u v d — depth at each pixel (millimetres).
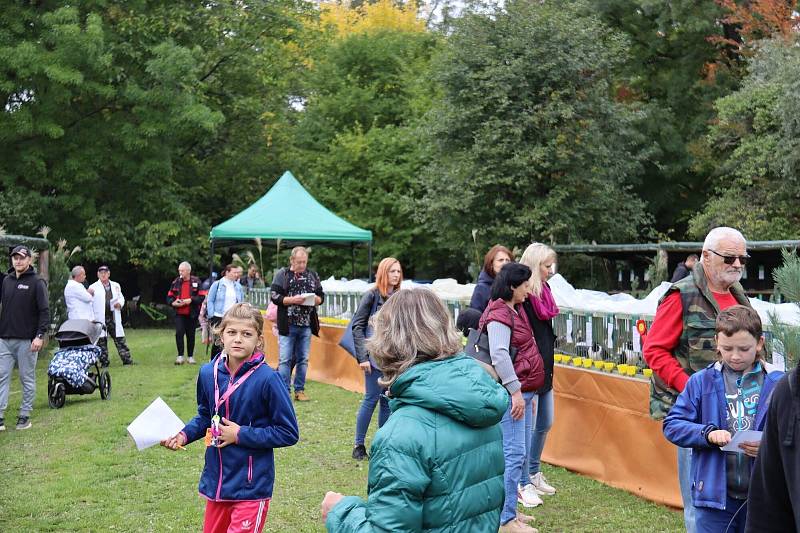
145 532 5941
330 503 2902
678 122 29359
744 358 3631
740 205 21359
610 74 22969
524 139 21672
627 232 23375
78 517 6293
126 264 31625
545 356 6082
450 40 22609
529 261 5918
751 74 22797
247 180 32312
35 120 25422
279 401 4129
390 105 33562
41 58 24656
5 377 9352
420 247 30938
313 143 33719
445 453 2660
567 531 5711
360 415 7906
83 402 11312
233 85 32219
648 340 4559
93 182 27359
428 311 2838
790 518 2418
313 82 34406
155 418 4199
